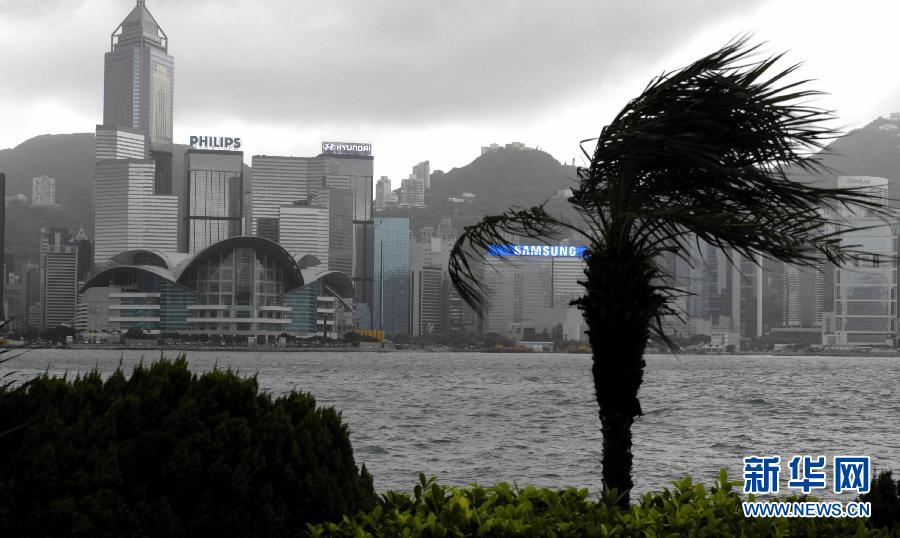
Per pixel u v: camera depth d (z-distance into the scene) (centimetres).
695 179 959
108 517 696
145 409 773
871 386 13350
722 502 857
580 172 1011
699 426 5941
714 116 909
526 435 5294
